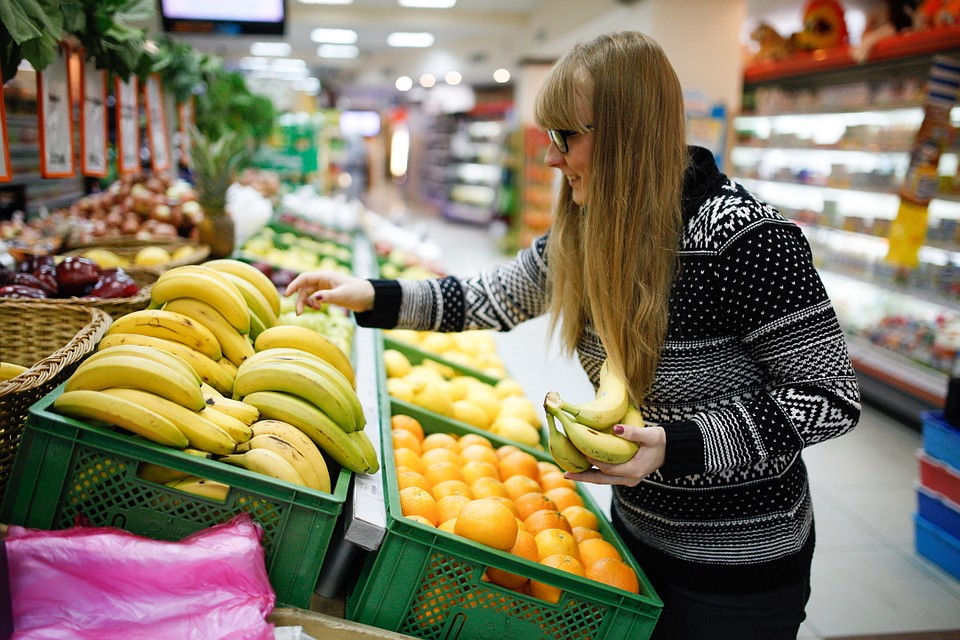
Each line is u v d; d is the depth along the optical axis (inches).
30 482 42.2
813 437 44.9
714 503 51.2
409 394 83.5
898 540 127.9
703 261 47.8
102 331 55.3
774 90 266.7
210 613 38.0
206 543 40.1
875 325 218.2
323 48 541.0
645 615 49.1
